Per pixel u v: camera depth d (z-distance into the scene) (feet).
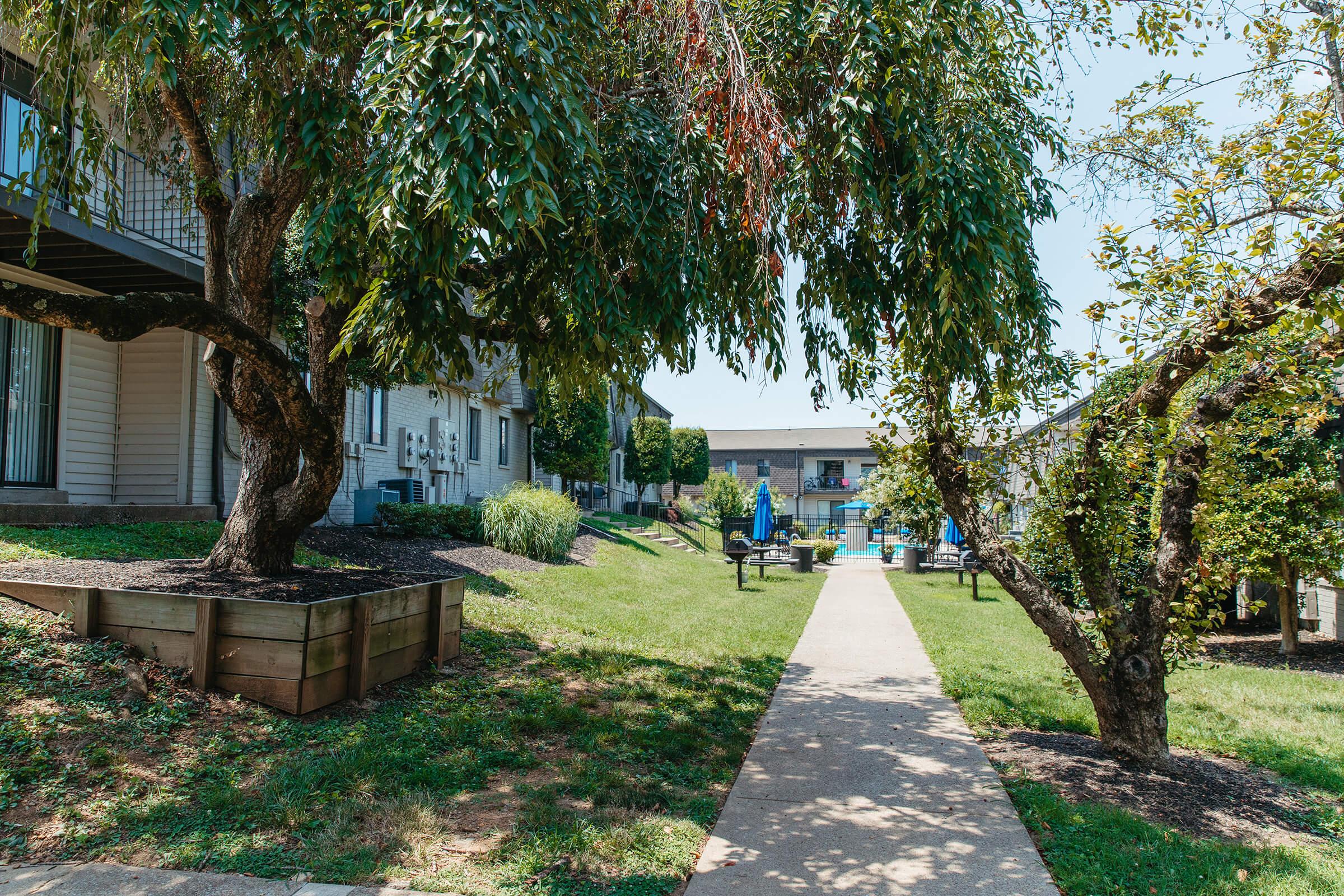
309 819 12.35
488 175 11.07
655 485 141.28
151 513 30.17
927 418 18.39
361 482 45.78
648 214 15.23
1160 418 17.02
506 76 11.27
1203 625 16.92
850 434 168.86
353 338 14.23
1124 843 12.74
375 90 13.05
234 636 16.35
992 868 11.87
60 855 10.93
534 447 79.00
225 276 20.88
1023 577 17.88
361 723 16.60
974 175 14.65
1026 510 22.34
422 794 13.43
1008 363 17.12
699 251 15.81
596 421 79.20
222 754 14.24
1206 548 18.11
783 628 34.30
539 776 15.06
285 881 10.55
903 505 61.26
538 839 12.06
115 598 16.81
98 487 32.94
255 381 19.93
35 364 30.37
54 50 18.69
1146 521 26.66
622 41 18.08
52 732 13.48
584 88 13.75
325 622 16.76
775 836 13.03
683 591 45.70
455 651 22.31
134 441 33.68
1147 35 20.81
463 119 10.58
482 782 14.57
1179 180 26.27
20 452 29.71
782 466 164.66
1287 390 15.05
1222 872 11.67
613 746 17.03
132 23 12.97
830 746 18.06
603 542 61.72
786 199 16.80
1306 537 26.81
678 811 13.79
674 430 135.13
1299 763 16.88
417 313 13.16
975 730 19.44
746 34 16.35
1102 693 17.34
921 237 14.97
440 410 58.13
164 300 15.85
